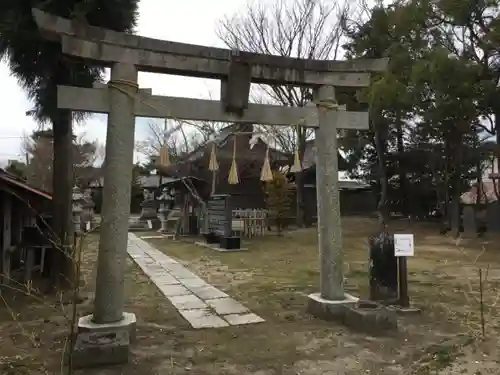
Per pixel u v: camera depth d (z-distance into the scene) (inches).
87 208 1034.7
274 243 747.4
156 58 219.9
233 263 521.0
